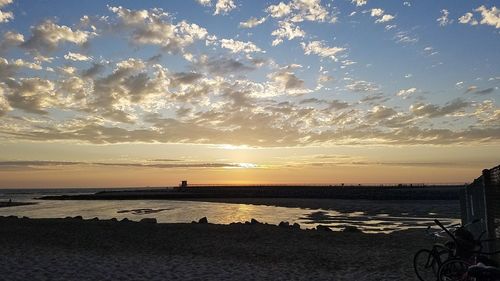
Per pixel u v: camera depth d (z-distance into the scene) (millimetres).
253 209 58344
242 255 14656
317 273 11938
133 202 87188
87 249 15523
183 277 11227
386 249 15875
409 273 11820
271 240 17781
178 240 17688
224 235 19000
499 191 8273
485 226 9672
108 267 12375
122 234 19141
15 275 11047
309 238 18297
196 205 70625
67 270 11828
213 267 12617
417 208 54531
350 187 125812
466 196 14695
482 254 8359
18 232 19406
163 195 110750
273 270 12297
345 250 15633
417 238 18516
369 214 47375
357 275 11672
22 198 123750
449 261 8344
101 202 90375
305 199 86312
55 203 87938
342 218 42594
